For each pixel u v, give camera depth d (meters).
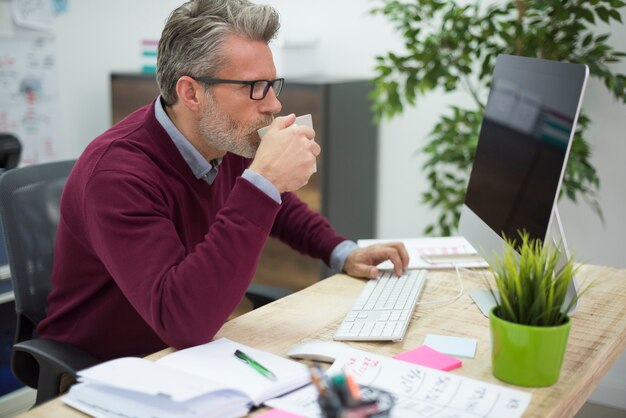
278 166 1.22
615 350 1.20
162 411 0.91
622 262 2.46
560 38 2.22
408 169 3.06
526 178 1.29
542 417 0.93
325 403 0.79
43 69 3.19
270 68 1.33
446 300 1.41
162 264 1.19
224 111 1.32
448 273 1.57
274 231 1.77
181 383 0.94
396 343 1.20
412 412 0.93
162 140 1.38
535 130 1.29
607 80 2.12
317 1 3.11
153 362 1.07
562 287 1.02
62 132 3.31
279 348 1.19
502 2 2.56
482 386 0.99
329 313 1.36
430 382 1.01
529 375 1.02
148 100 3.18
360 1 3.00
